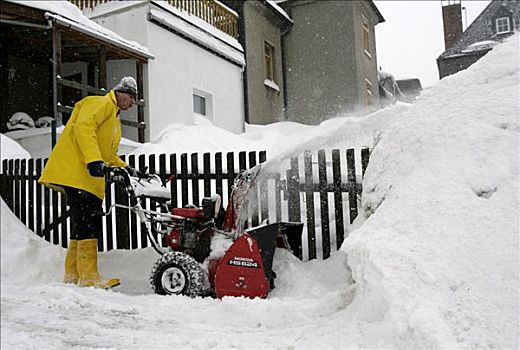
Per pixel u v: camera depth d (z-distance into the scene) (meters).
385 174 3.59
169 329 3.30
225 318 3.43
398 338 2.26
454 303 2.28
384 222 2.93
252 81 18.89
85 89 10.94
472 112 3.29
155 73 12.59
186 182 5.55
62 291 4.25
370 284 2.60
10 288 4.56
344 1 21.38
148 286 4.65
